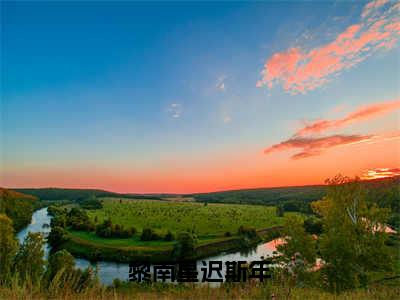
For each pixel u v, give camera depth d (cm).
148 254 7288
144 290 872
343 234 2230
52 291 675
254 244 8975
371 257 2161
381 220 2177
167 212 17762
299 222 2597
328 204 2462
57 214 13188
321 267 2392
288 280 868
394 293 906
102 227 10075
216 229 10956
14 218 11500
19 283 704
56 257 3033
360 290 1037
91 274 777
